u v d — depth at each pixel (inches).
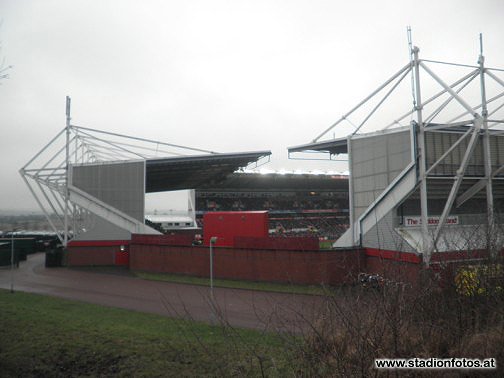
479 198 1357.0
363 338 226.2
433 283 319.0
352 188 1316.4
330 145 1466.5
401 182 1134.4
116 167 1592.0
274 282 1165.7
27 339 585.3
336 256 1121.4
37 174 1641.2
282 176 3201.3
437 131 1130.7
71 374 478.0
